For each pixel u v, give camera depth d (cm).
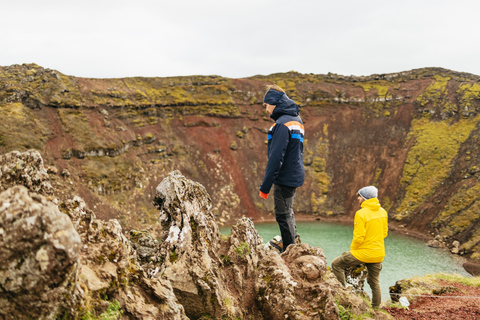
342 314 480
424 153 8844
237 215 7994
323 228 7006
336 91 11375
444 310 695
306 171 9362
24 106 7281
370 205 617
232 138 10025
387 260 4844
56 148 7006
